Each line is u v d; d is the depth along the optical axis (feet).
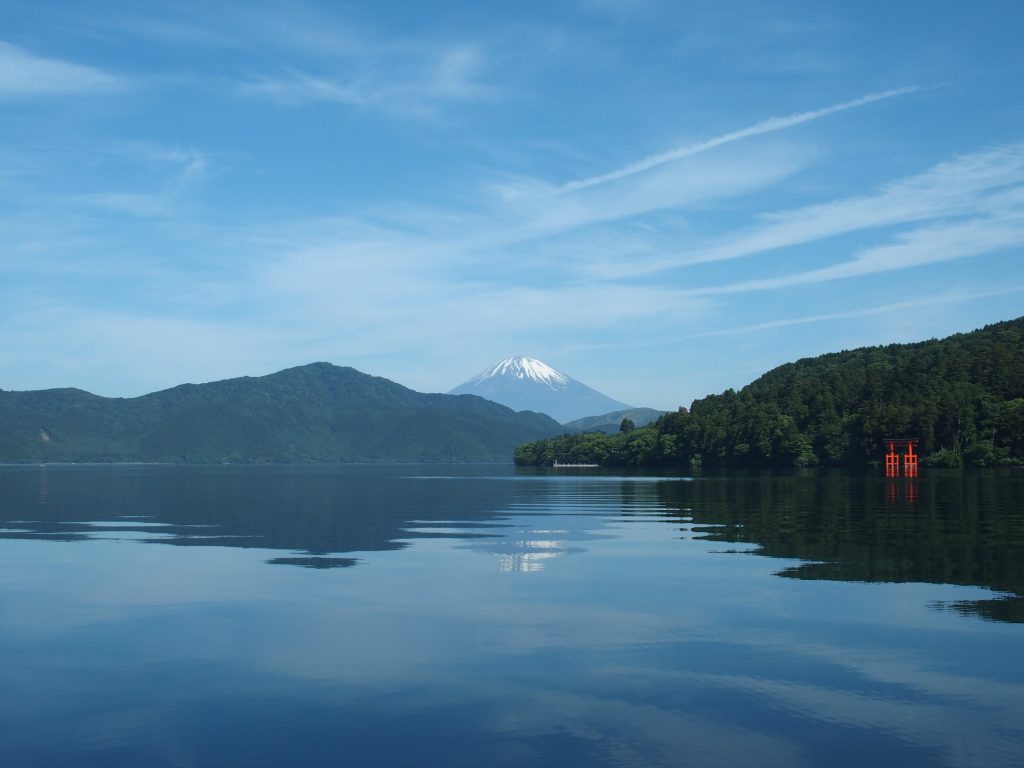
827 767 60.49
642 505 316.60
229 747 64.54
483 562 152.35
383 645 91.81
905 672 80.94
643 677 79.92
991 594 117.08
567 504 330.75
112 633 97.60
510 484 609.42
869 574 134.00
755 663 84.12
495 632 96.99
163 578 135.23
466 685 78.02
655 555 160.25
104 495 441.27
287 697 75.15
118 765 61.52
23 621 103.60
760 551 164.35
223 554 166.09
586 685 77.87
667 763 61.26
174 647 91.50
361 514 281.54
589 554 162.81
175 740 65.87
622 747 63.98
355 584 128.67
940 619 101.86
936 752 62.95
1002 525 211.41
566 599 115.75
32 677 81.15
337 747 64.39
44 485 613.93
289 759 62.34
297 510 305.32
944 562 146.10
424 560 155.53
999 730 67.00
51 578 135.85
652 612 106.83
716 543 179.52
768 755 62.49
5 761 62.13
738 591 120.47
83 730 67.92
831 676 79.97
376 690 76.95
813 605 110.32
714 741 65.00
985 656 86.02
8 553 168.96
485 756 62.54
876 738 65.41
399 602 114.32
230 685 78.48
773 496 363.35
